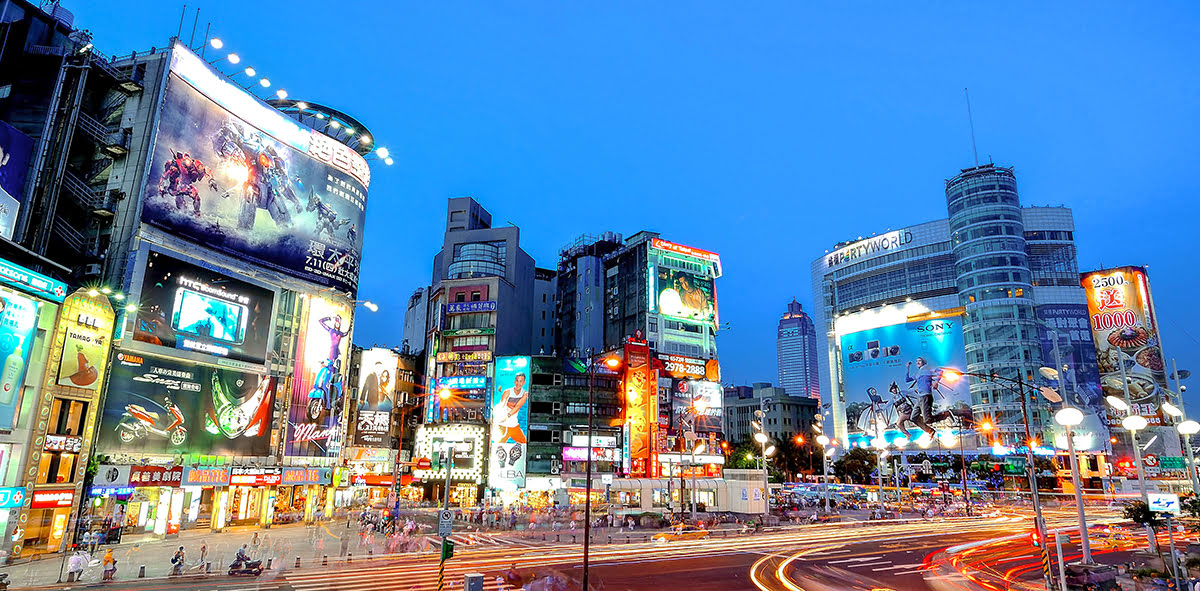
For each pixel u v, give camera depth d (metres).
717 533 55.81
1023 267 150.00
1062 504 101.06
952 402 150.25
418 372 105.81
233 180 59.84
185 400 53.38
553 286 145.00
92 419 43.91
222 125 59.53
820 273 195.00
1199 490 42.03
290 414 61.69
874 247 180.50
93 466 44.47
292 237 64.50
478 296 106.06
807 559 40.38
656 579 33.16
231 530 53.69
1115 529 60.12
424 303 138.62
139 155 54.16
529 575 33.12
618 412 90.50
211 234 57.44
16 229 48.94
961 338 153.88
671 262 127.12
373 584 31.00
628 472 86.19
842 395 172.25
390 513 58.00
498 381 89.94
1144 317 146.62
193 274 55.34
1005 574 35.44
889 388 161.75
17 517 37.62
